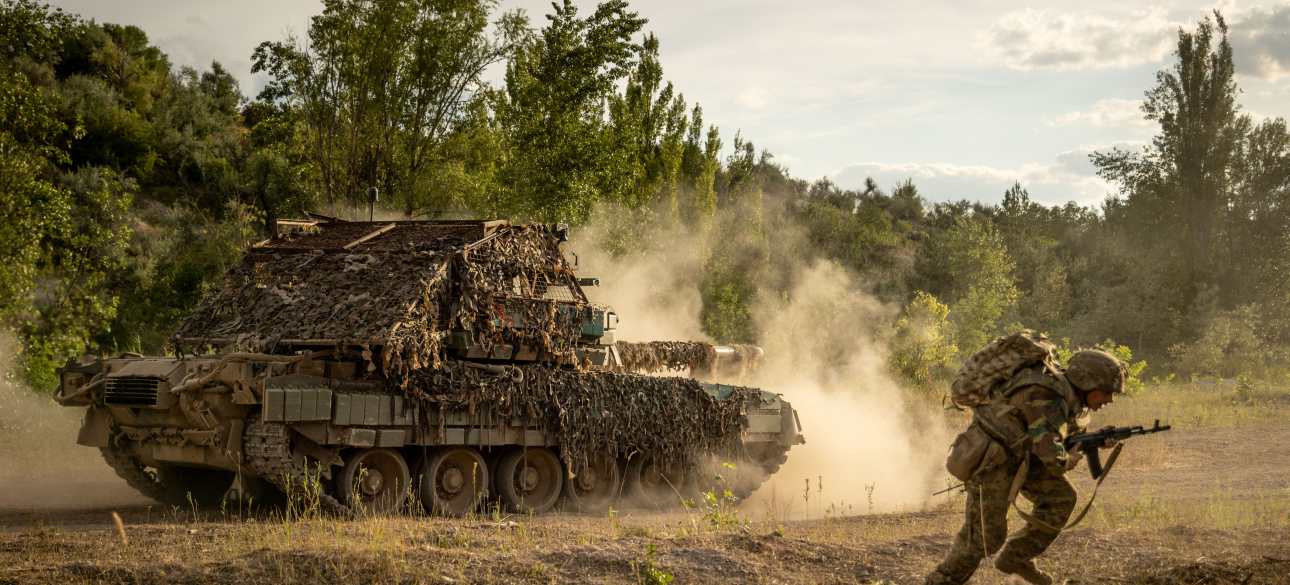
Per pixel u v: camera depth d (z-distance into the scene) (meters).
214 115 64.06
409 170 24.97
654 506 11.87
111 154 47.41
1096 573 6.20
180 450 9.66
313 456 9.08
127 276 30.38
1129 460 15.49
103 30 66.19
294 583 5.64
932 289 47.38
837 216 55.88
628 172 27.73
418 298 9.73
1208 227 48.00
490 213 25.14
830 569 6.41
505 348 10.58
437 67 24.42
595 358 11.74
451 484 10.20
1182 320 45.31
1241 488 12.25
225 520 8.92
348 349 9.59
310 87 23.95
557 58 25.05
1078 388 4.91
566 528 8.33
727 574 6.15
